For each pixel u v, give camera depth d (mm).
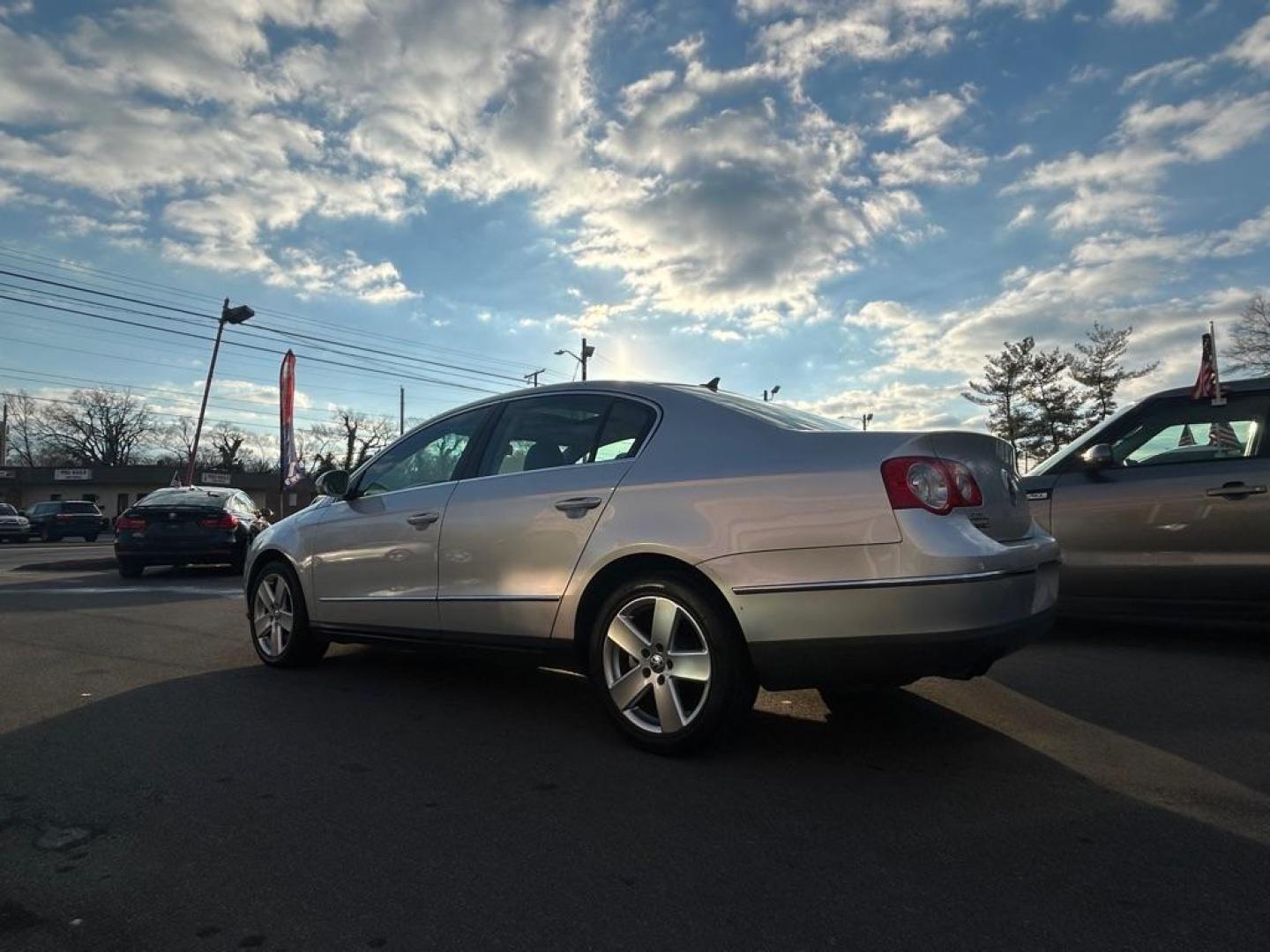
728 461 3699
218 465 85250
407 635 4754
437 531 4582
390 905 2523
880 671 3375
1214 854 2787
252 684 5164
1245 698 4613
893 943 2293
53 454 84375
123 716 4473
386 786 3449
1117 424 6312
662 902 2525
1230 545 5672
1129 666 5375
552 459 4336
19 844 2947
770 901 2521
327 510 5355
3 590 10656
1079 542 6082
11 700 4809
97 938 2361
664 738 3703
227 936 2367
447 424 4996
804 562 3402
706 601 3596
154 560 12359
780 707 4512
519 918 2449
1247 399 5875
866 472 3387
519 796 3332
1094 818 3076
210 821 3129
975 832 2969
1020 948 2264
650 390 4203
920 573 3240
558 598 4039
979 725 4172
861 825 3033
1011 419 43625
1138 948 2260
